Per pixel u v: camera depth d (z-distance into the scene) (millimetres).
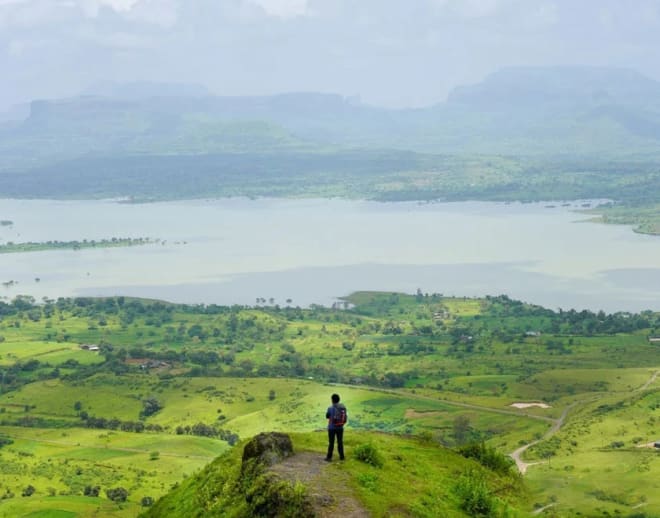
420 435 56469
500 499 46938
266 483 40344
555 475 136750
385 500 39312
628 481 125000
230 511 42375
